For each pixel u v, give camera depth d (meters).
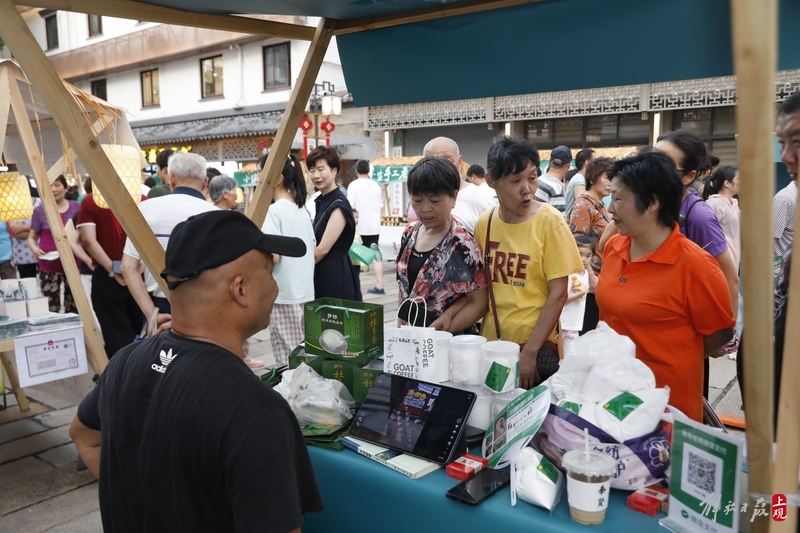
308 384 1.81
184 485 1.10
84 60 20.55
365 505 1.56
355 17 2.12
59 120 1.60
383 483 1.51
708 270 1.82
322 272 3.91
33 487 3.14
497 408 1.64
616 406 1.38
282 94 16.09
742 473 1.16
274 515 1.06
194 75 17.92
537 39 1.90
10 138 4.79
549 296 2.24
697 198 2.54
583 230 3.89
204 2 1.87
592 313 3.77
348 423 1.79
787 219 2.55
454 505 1.38
